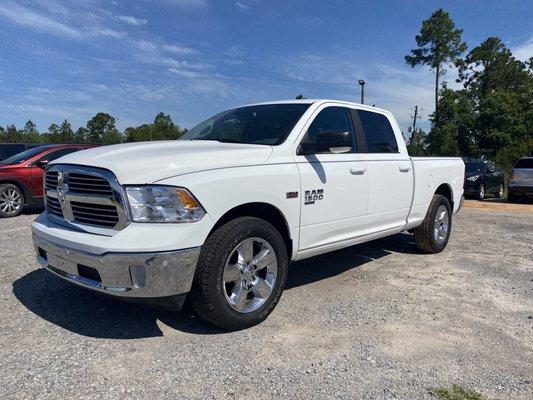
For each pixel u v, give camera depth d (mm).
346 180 4711
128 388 2871
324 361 3270
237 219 3711
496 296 4766
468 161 19828
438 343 3602
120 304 4258
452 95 47469
